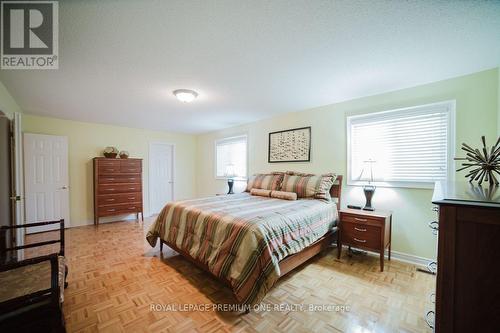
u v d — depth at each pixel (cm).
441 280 86
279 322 154
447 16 136
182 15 135
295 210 229
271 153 404
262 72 218
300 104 327
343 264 248
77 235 362
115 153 451
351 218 254
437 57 189
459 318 83
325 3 126
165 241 263
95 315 160
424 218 245
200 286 202
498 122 203
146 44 167
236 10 131
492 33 153
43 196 383
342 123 310
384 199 271
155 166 545
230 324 152
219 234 193
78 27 146
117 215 470
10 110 273
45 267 156
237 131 484
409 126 258
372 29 150
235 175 491
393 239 264
